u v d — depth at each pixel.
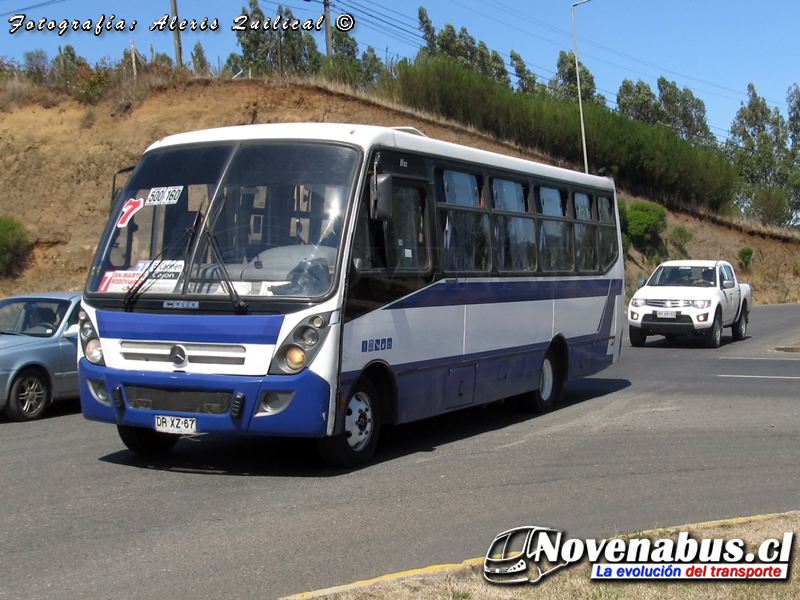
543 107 51.19
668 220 56.84
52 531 6.62
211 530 6.65
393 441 10.35
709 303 21.72
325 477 8.38
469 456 9.43
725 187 61.00
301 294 7.91
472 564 5.66
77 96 36.62
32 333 12.32
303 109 38.50
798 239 63.06
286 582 5.54
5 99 36.62
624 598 5.14
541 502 7.52
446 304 9.86
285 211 8.38
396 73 46.56
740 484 8.25
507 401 12.51
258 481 8.20
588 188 13.87
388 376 8.97
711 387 14.89
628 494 7.83
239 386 7.82
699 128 90.88
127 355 8.30
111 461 9.05
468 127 46.84
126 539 6.43
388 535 6.54
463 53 72.81
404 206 9.26
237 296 7.93
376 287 8.63
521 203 11.83
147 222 8.73
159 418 8.12
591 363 13.79
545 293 12.24
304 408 7.82
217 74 38.06
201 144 8.99
